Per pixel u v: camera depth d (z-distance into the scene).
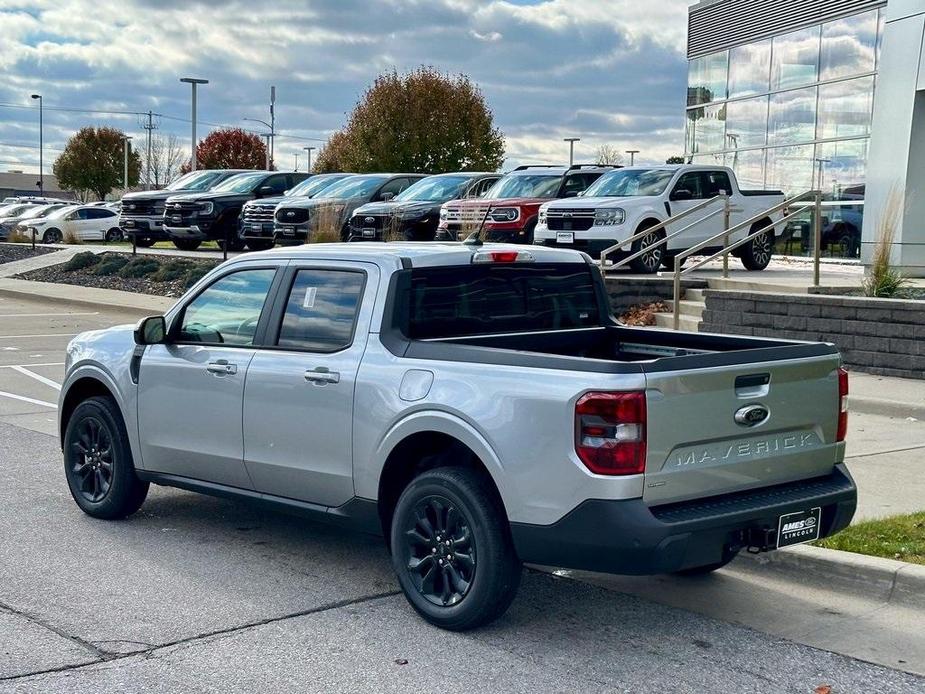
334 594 6.31
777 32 25.47
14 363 15.90
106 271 27.62
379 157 45.50
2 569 6.68
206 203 28.47
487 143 46.16
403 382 5.87
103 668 5.18
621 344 7.05
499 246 6.88
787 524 5.59
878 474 8.56
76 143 91.88
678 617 6.00
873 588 6.27
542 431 5.25
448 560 5.72
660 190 18.89
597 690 5.02
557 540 5.24
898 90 18.69
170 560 6.91
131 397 7.40
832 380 5.93
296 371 6.39
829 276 18.42
